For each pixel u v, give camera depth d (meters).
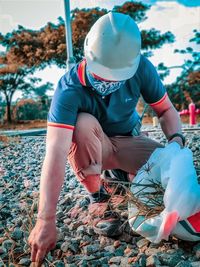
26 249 2.13
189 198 1.89
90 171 2.25
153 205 2.04
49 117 2.10
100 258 2.01
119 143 2.50
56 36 12.48
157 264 1.85
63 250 2.12
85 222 2.40
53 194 1.92
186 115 10.19
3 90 11.91
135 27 1.96
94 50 1.93
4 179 3.92
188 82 11.81
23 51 12.55
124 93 2.24
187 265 1.80
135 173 2.54
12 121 11.80
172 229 1.89
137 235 2.17
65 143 2.02
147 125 8.83
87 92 2.15
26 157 5.38
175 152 2.11
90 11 12.22
